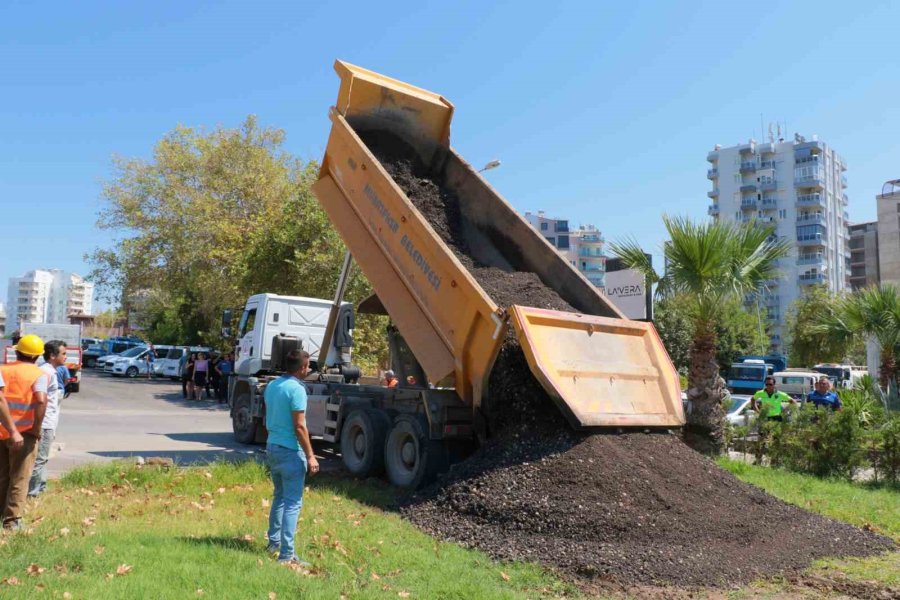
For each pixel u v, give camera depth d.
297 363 6.16
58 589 4.52
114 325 106.06
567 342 8.30
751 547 6.95
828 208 104.12
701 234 12.63
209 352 30.64
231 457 11.95
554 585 5.82
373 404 10.33
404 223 9.52
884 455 12.58
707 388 12.95
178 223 39.03
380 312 12.03
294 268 28.05
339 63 11.06
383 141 11.51
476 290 8.24
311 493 8.79
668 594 5.79
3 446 6.49
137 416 20.62
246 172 38.22
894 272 86.06
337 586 5.23
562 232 131.75
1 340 30.14
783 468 13.00
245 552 5.81
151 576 4.93
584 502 7.02
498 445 8.16
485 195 10.94
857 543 7.61
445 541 6.88
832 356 22.16
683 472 8.02
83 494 8.10
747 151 106.19
